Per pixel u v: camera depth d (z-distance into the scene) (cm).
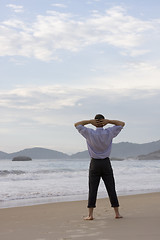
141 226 380
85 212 556
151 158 12662
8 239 332
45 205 680
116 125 462
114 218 455
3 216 517
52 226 407
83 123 459
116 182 1358
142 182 1362
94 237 323
